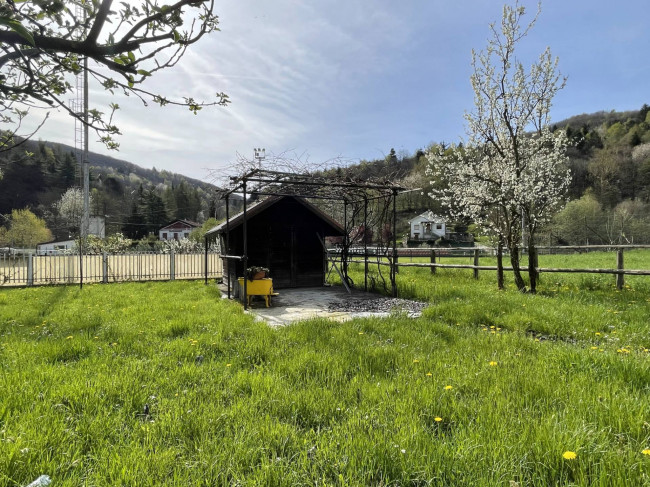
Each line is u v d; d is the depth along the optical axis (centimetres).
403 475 180
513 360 371
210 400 282
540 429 212
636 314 604
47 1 139
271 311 785
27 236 3684
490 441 205
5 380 303
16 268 1298
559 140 980
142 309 742
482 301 721
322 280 1220
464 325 581
